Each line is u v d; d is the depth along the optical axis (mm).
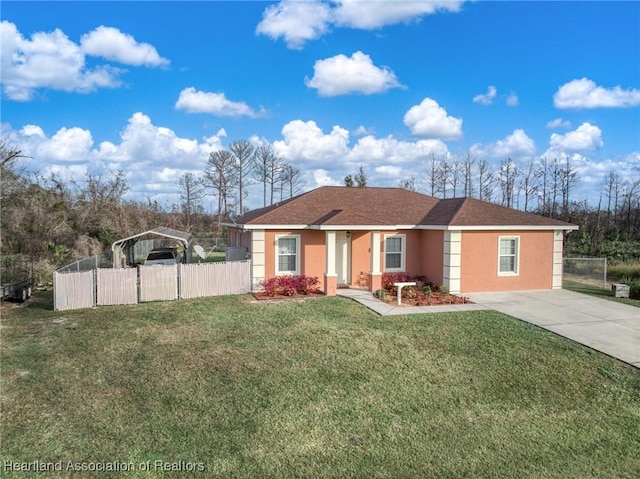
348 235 19531
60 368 9508
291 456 6254
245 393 8289
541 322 13125
